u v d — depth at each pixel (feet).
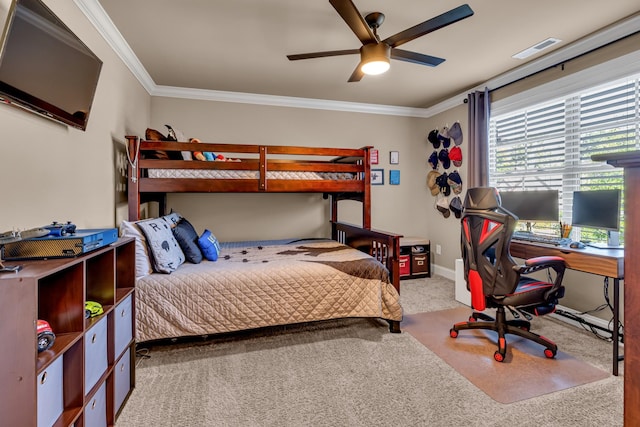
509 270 6.88
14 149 4.70
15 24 4.05
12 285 3.19
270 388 6.00
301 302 7.82
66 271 4.05
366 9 7.16
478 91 11.71
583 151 8.96
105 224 7.88
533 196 9.12
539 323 8.97
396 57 7.58
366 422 5.09
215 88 12.21
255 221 13.21
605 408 5.37
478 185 11.57
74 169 6.37
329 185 10.27
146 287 7.05
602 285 8.39
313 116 13.88
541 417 5.16
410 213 15.35
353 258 8.86
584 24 7.79
